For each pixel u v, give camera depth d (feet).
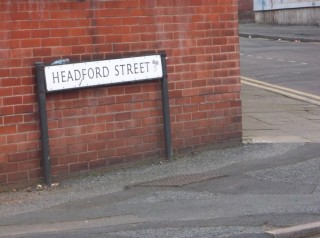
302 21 96.22
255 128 28.81
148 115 24.49
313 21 93.86
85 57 23.49
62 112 23.24
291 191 21.63
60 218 20.36
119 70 23.82
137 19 24.14
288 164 23.86
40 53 22.88
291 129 28.71
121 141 24.14
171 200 21.30
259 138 26.96
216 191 21.85
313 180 22.41
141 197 21.61
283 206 20.56
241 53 61.11
